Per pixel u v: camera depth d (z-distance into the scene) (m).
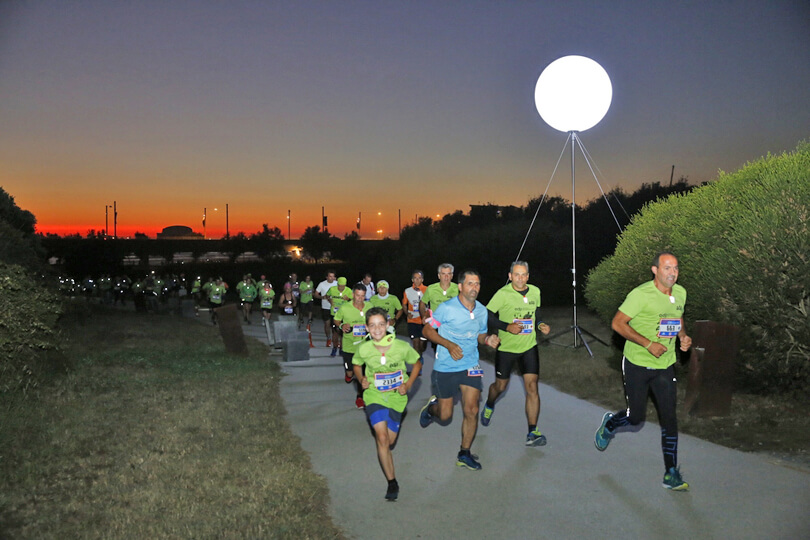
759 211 8.37
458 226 47.12
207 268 65.94
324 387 11.15
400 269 44.34
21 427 7.30
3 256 16.77
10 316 9.19
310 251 75.75
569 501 5.33
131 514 5.12
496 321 6.64
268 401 9.61
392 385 5.77
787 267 7.80
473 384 6.30
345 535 4.80
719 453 6.39
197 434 7.61
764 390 8.49
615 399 9.23
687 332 9.25
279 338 16.75
